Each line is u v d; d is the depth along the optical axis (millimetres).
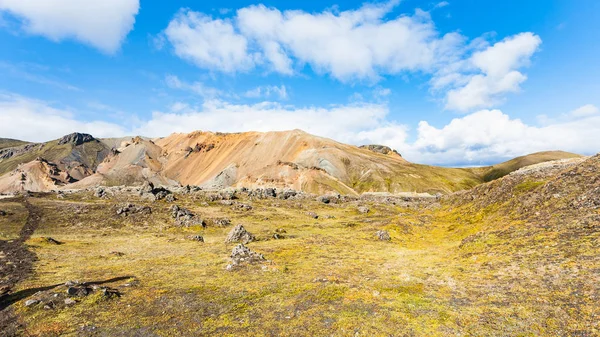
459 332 21203
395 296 29000
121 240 72250
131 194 133500
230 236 69562
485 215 66312
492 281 30438
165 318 25438
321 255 51250
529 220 47000
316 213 123312
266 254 52375
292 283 34219
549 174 66125
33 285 34781
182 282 35062
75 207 98000
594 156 56281
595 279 24938
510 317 22516
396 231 71688
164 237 76375
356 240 66125
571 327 19812
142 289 32594
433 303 26734
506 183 73625
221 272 39562
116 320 25172
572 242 33594
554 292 24906
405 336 21016
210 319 25141
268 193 164250
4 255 51000
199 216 100812
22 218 83875
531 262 32344
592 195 43031
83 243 66500
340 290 31094
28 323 24641
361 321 23641
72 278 37875
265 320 24703
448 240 60875
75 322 24766
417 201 157500
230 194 147250
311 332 22297
